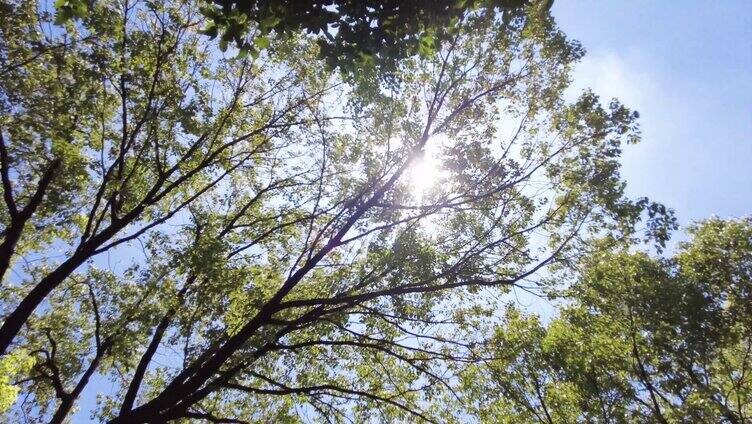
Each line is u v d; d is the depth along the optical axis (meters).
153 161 12.88
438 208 11.55
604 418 12.64
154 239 12.09
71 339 13.91
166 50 11.60
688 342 12.88
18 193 13.14
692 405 11.98
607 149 11.26
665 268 15.18
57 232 13.37
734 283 15.18
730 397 13.74
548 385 12.93
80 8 4.54
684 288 13.65
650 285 13.52
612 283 13.33
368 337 10.41
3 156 10.84
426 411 11.73
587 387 12.82
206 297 10.65
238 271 10.73
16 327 9.66
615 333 13.70
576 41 11.73
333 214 13.12
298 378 12.62
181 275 10.69
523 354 12.46
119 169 11.71
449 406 11.83
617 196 10.42
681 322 12.95
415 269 10.95
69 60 10.45
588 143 11.43
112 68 10.41
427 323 11.05
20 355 8.05
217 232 12.45
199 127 11.74
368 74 6.26
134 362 13.62
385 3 5.11
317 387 10.05
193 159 13.57
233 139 13.79
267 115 13.88
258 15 4.82
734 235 15.64
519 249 11.66
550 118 12.14
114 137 12.23
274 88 13.57
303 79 13.42
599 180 10.79
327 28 5.09
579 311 13.49
